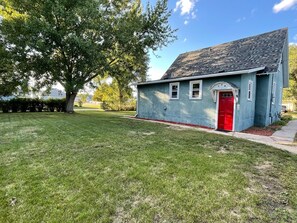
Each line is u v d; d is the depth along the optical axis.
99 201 2.45
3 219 2.08
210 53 12.85
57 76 14.33
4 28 13.06
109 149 4.71
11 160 3.84
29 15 12.87
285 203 2.48
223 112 9.04
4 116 12.77
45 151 4.46
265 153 4.71
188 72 11.77
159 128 8.38
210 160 4.04
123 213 2.22
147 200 2.49
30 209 2.26
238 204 2.43
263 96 10.05
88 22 13.30
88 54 13.17
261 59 9.57
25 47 13.02
